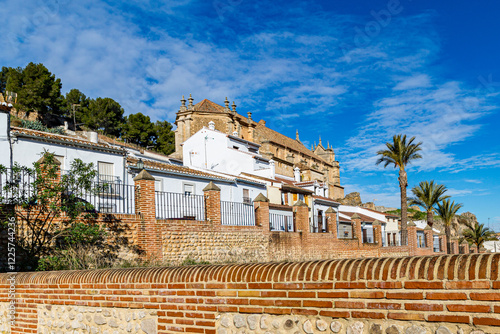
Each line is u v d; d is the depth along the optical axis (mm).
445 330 4188
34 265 12891
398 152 42844
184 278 6512
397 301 4508
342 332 4859
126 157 24734
